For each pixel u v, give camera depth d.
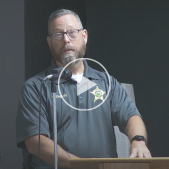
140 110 13.16
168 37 13.27
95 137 7.48
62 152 7.09
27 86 7.78
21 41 11.04
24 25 11.12
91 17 13.85
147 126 13.05
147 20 13.48
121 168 5.12
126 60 13.48
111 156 7.53
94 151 7.41
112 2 13.78
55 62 8.11
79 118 7.51
